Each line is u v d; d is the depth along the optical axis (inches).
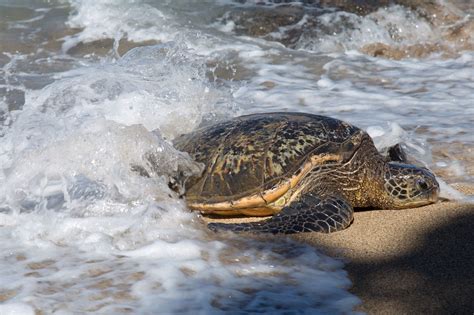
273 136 601.0
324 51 1248.2
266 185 579.5
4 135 797.2
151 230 565.6
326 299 466.0
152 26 1301.7
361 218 600.4
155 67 834.8
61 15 1344.7
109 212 597.6
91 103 793.6
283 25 1311.5
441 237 556.7
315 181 590.2
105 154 641.0
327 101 962.1
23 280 485.7
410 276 495.8
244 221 607.8
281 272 504.1
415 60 1224.8
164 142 630.5
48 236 561.3
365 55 1230.9
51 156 648.4
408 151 757.9
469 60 1199.6
